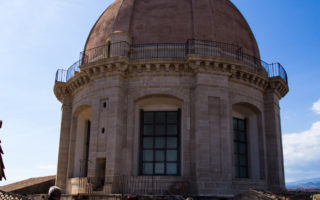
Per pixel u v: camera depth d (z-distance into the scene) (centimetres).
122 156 2405
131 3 2902
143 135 2578
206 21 2739
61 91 3080
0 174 954
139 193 2294
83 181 2509
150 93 2491
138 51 2652
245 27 3177
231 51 2784
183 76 2511
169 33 2698
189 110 2450
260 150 2766
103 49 2828
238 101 2642
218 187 2267
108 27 2955
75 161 2895
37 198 2656
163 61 2483
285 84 2988
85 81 2766
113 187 2266
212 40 2669
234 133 2761
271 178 2731
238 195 2116
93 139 2472
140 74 2534
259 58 3183
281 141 2956
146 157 2533
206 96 2420
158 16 2791
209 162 2306
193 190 2273
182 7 2833
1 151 945
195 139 2369
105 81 2531
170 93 2480
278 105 3014
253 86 2773
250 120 2881
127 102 2517
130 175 2366
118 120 2423
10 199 1050
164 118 2591
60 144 2988
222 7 3028
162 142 2545
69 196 2195
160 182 2309
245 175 2750
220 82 2478
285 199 1972
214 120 2403
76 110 2939
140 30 2742
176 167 2478
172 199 1967
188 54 2423
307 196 2202
